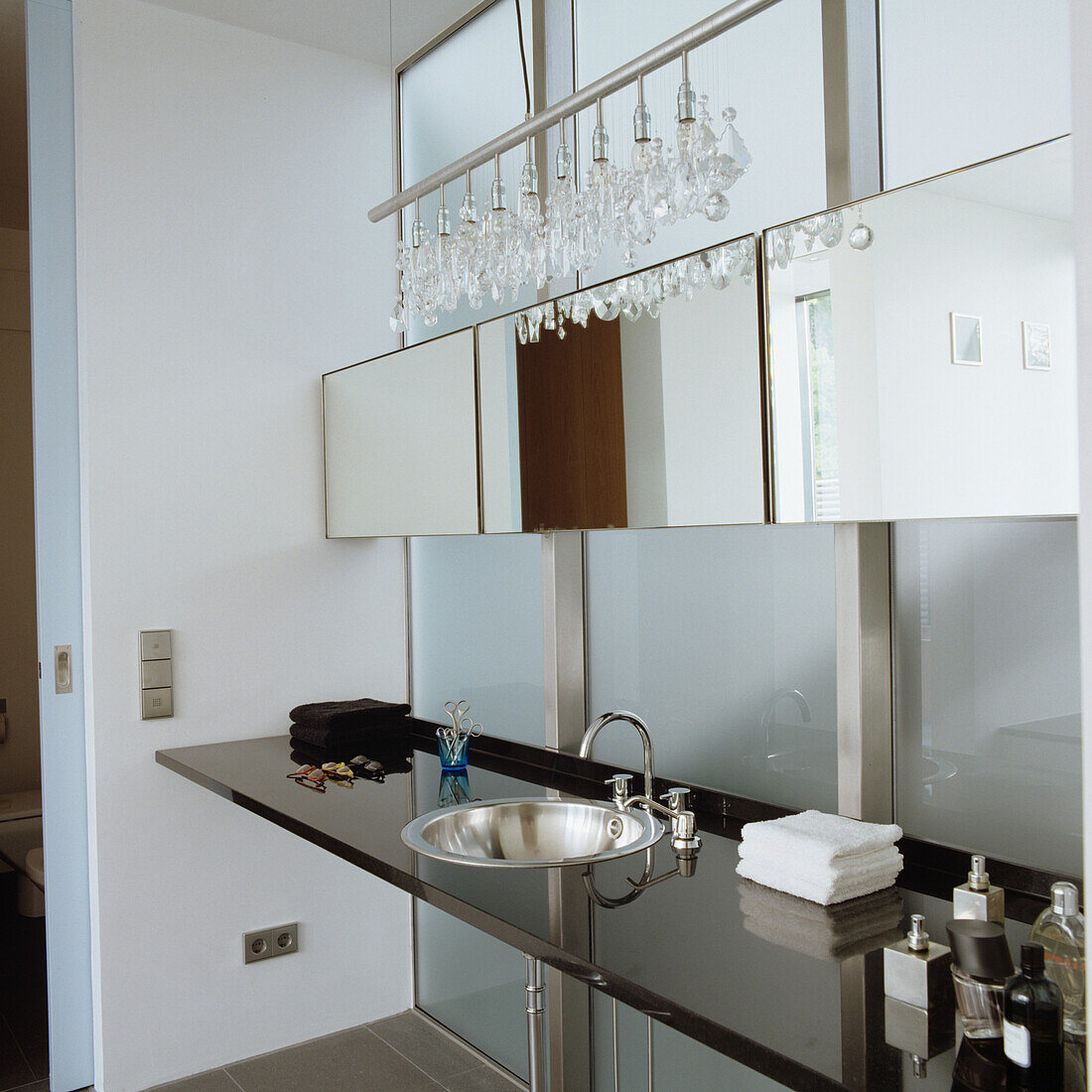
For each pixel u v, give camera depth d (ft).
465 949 9.98
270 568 9.95
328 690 10.30
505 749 9.16
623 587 8.19
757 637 7.06
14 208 14.66
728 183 4.85
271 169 10.02
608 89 5.23
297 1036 10.00
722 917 5.00
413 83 10.66
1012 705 5.61
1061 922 3.78
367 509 9.50
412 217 10.66
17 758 15.37
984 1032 3.70
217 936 9.53
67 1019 9.06
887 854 5.39
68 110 9.16
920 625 6.09
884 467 5.14
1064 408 4.37
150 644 9.21
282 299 10.07
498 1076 9.32
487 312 9.64
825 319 5.43
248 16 9.61
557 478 7.26
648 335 6.49
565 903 5.24
